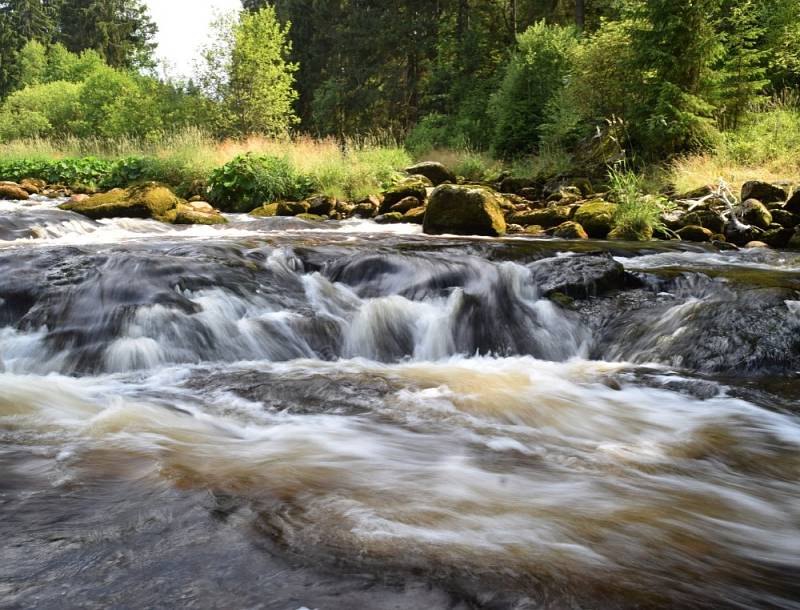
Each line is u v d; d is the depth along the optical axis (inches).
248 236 339.9
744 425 134.7
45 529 77.0
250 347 185.6
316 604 63.1
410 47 1268.5
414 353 199.5
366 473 100.8
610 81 576.4
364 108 1366.9
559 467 109.4
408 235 355.6
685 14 503.8
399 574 69.5
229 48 898.1
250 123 903.1
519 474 105.0
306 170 594.2
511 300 220.2
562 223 380.8
